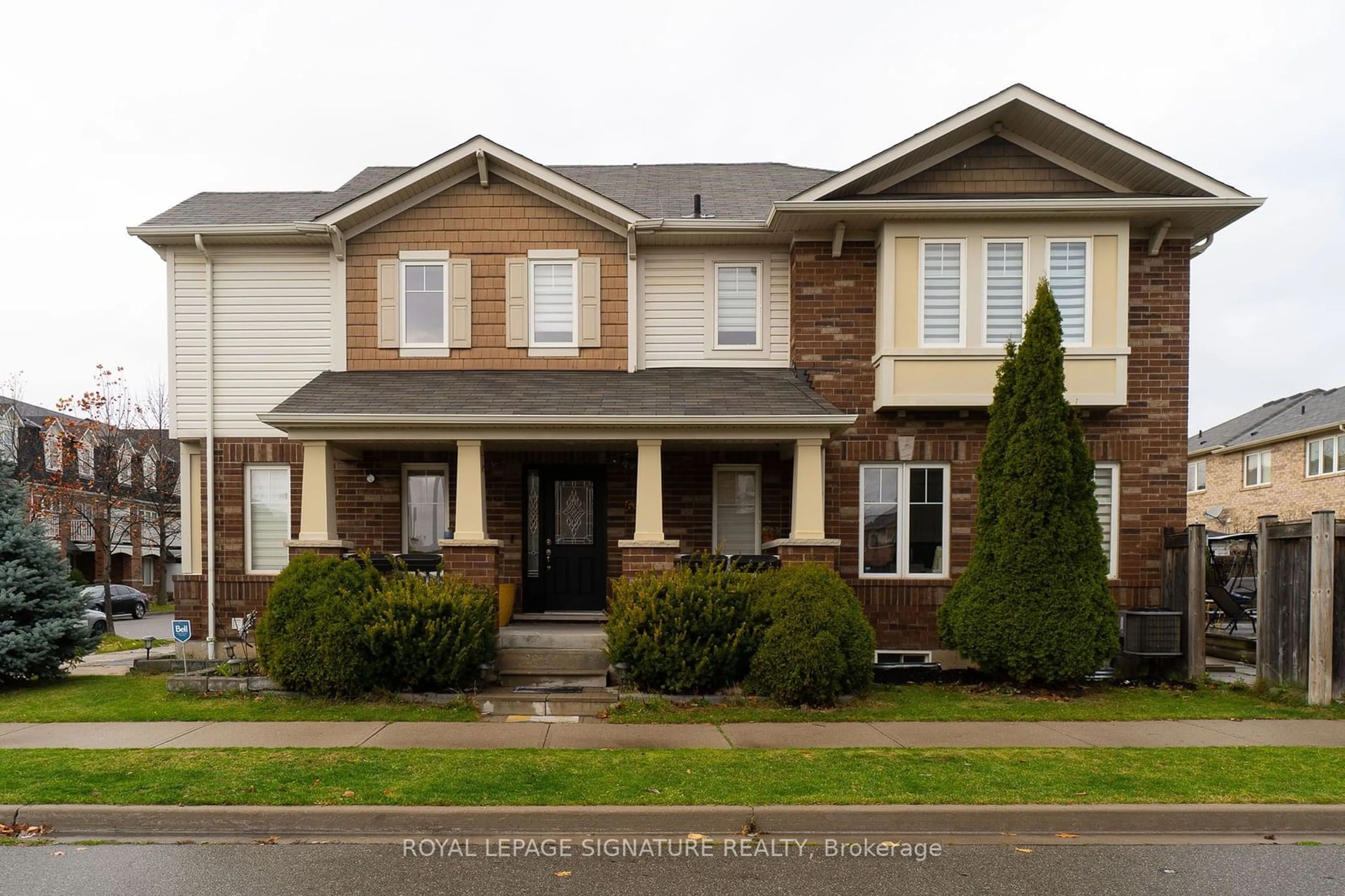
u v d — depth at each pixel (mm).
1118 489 11094
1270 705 8758
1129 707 8641
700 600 8914
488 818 5406
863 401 11328
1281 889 4625
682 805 5523
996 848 5199
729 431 9867
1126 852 5152
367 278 11781
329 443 9961
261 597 11406
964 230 10922
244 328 11789
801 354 11391
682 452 11781
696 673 8680
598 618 11320
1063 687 9508
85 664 12086
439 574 9930
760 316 11977
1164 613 9906
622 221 11531
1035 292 10875
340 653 8594
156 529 34688
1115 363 10719
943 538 11281
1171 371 11195
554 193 11695
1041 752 6852
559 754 6688
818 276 11438
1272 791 5875
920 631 10922
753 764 6453
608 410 9938
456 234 11766
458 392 10672
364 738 7258
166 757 6559
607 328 11812
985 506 9820
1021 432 9492
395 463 11594
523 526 11750
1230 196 10531
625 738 7328
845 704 8695
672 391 10727
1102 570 9438
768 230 11445
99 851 5078
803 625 8656
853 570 11148
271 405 11734
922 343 10961
